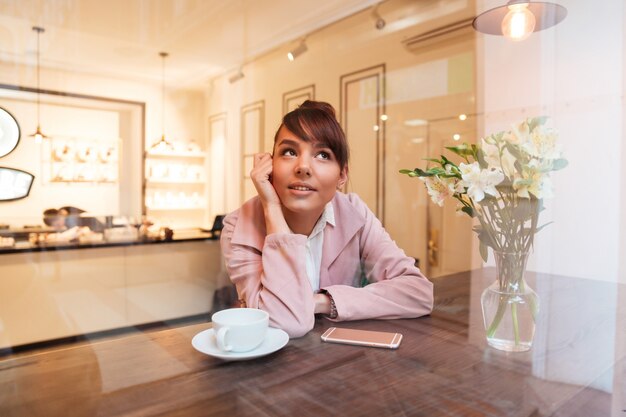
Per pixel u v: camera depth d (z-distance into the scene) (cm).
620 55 142
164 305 281
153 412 43
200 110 436
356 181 287
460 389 50
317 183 77
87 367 54
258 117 367
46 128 333
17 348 222
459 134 215
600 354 63
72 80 351
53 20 284
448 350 63
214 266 305
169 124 415
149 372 52
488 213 66
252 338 56
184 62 368
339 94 299
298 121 77
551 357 61
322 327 73
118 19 285
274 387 49
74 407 44
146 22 290
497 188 63
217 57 358
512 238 65
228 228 90
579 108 154
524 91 175
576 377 54
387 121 265
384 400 46
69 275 246
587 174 149
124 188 383
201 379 51
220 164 414
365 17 264
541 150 62
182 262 294
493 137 66
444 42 225
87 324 250
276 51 336
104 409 43
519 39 176
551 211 146
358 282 95
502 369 56
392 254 92
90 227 308
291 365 56
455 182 68
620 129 142
